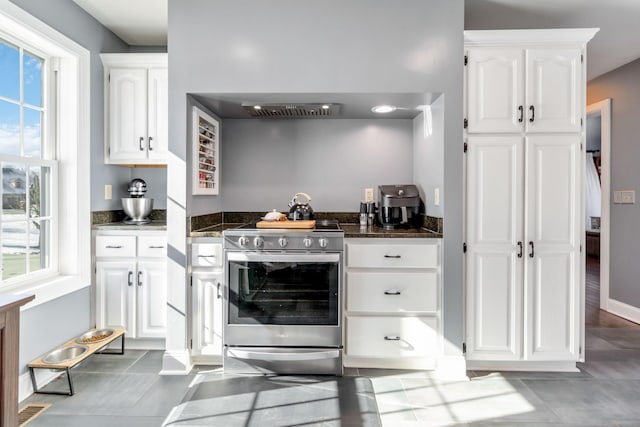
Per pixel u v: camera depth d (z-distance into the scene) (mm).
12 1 1893
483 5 2410
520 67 2268
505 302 2303
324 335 2246
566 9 2465
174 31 2277
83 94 2428
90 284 2514
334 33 2270
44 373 2117
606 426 1775
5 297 1100
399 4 2264
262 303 2260
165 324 2527
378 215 2900
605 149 3627
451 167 2273
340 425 1763
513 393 2074
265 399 1987
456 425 1779
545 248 2295
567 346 2303
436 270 2297
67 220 2398
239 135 3033
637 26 2691
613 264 3562
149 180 3018
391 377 2252
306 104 2535
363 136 3020
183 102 2289
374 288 2295
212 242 2340
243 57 2273
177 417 1815
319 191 3031
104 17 2555
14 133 2088
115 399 1979
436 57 2262
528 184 2281
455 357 2273
